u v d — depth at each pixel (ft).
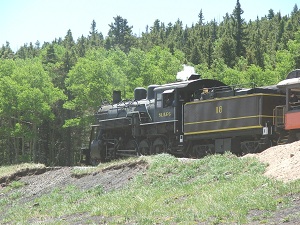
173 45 431.43
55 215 65.98
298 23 534.78
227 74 234.79
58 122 259.80
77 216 62.54
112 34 508.53
